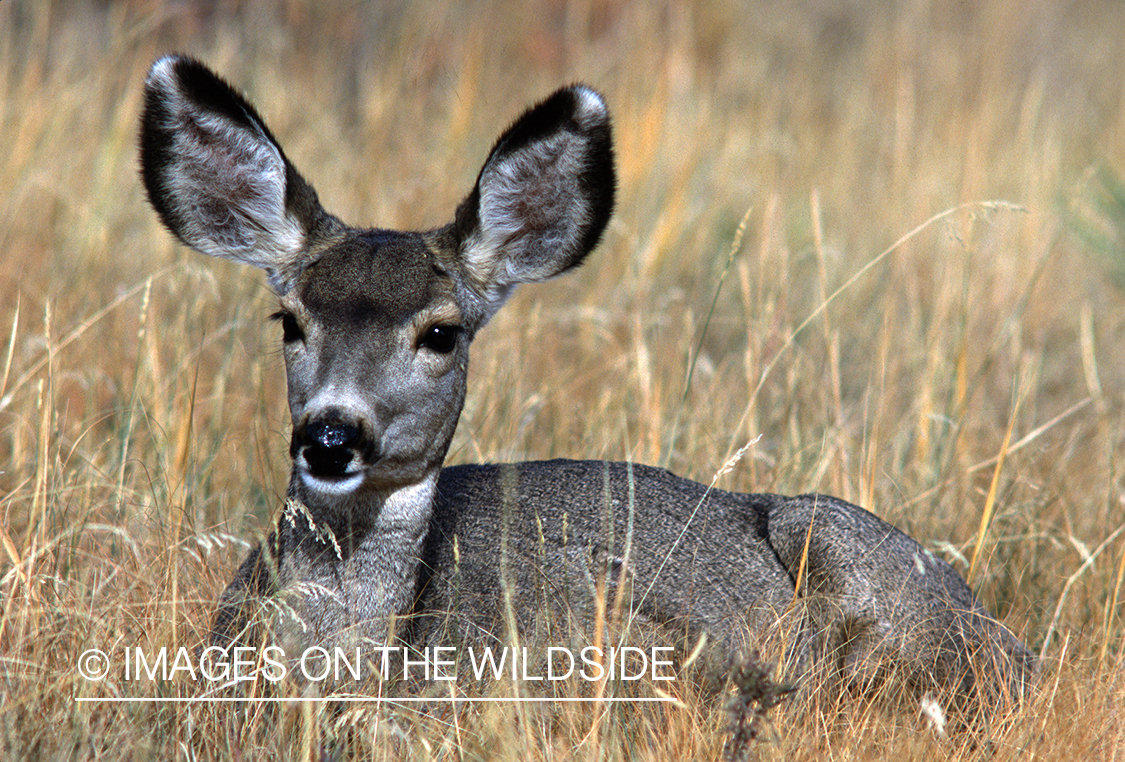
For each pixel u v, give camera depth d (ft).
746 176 65.05
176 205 30.09
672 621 28.71
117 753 23.97
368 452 25.34
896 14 92.84
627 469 32.07
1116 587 30.99
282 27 71.92
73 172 53.01
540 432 40.32
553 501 30.55
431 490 27.30
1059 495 38.09
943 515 37.01
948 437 40.37
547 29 82.89
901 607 28.81
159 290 45.93
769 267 54.24
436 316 26.89
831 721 26.76
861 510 30.55
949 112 75.20
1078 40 97.50
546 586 27.94
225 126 29.17
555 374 43.16
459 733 24.84
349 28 71.92
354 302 26.48
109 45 64.18
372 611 26.71
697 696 27.14
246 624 26.55
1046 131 73.82
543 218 29.86
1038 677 28.86
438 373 26.91
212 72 28.86
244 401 40.29
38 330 42.50
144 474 34.63
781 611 29.25
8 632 26.99
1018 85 83.51
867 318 52.42
